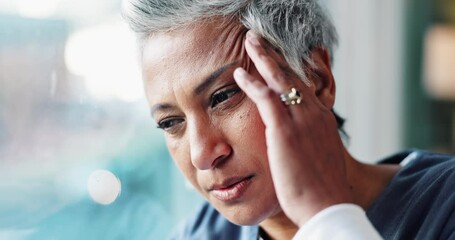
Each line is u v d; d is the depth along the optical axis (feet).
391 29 6.34
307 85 2.68
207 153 2.55
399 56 6.38
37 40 4.96
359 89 6.35
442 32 6.50
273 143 2.26
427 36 6.47
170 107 2.65
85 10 5.02
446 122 6.57
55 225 5.02
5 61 4.89
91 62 5.06
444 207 2.65
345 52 6.29
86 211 5.11
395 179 2.96
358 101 6.35
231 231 3.50
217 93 2.56
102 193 5.14
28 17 4.92
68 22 5.01
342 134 3.20
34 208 4.97
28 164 4.97
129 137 5.23
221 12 2.60
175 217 5.41
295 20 2.73
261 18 2.63
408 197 2.85
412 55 6.44
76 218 5.08
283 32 2.68
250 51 2.47
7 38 4.88
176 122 2.72
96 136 5.13
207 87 2.56
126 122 5.21
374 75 6.35
